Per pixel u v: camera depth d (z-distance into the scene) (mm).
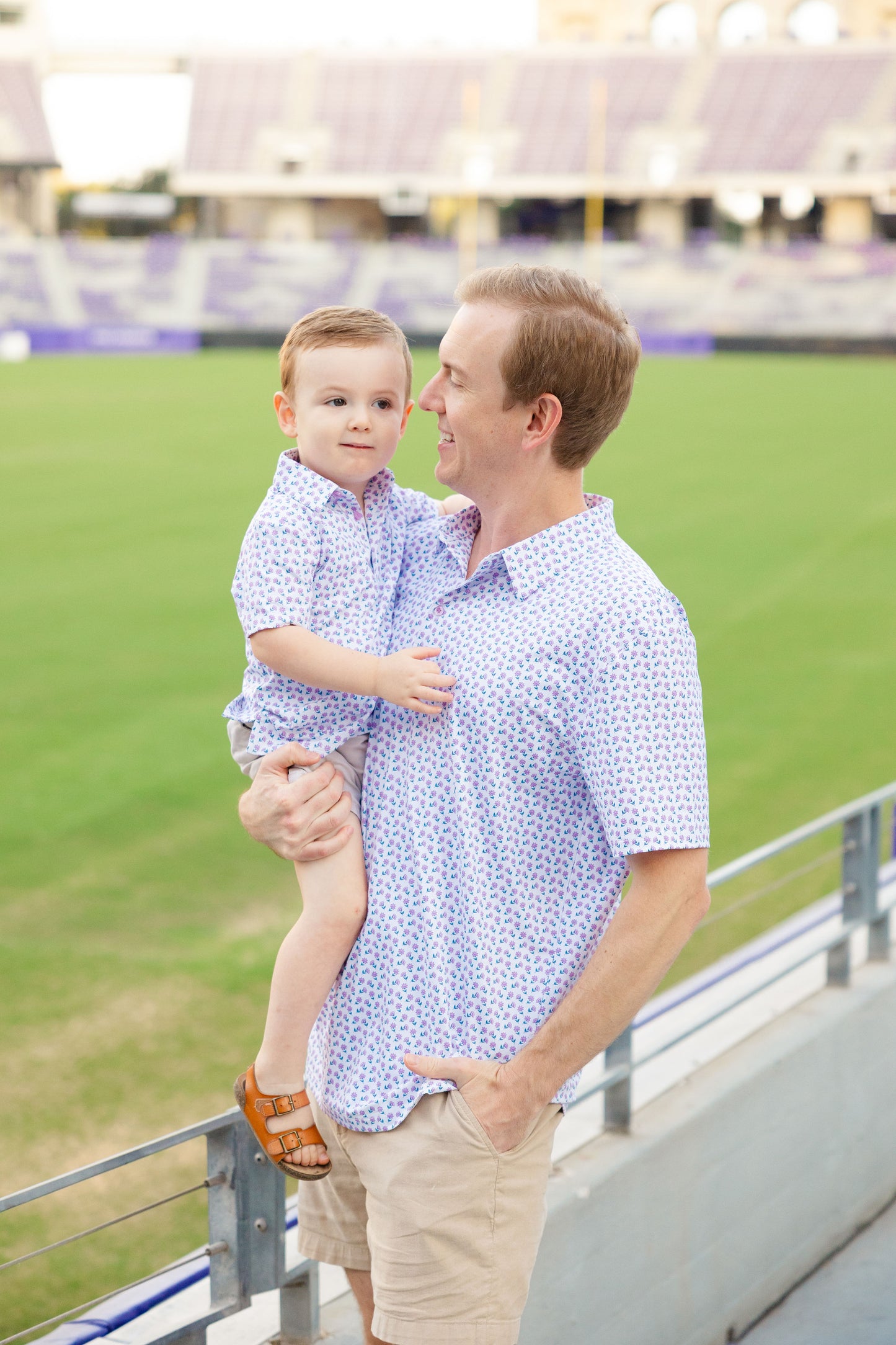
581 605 1653
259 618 1761
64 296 47750
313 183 54219
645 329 46438
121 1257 4098
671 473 22422
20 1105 4941
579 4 55719
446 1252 1693
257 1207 2068
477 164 53344
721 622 13141
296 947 1761
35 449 23719
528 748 1667
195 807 8156
